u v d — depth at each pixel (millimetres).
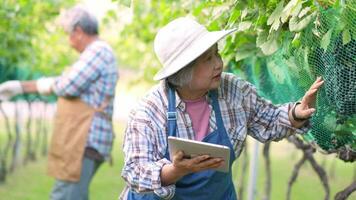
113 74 5031
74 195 5055
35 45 7203
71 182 5031
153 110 2854
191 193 2904
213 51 2781
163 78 2734
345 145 2984
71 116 4988
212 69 2771
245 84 2938
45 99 8117
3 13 6199
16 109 8266
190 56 2699
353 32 2510
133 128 2842
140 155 2781
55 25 7055
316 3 2598
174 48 2777
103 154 5078
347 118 2828
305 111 2771
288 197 4301
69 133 5004
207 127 2867
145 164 2750
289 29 2717
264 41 2885
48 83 4895
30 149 9422
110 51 5020
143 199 3004
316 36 2686
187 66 2764
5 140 10688
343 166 9617
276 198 7613
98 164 5133
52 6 6660
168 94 2865
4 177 8281
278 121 2891
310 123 2887
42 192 7941
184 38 2779
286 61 2924
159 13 5660
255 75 3555
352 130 2875
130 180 2789
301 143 3988
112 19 6625
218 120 2865
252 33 3355
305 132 2893
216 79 2807
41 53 7285
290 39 2867
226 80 2936
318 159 9094
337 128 2893
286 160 10219
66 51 7625
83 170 5031
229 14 3324
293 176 4266
